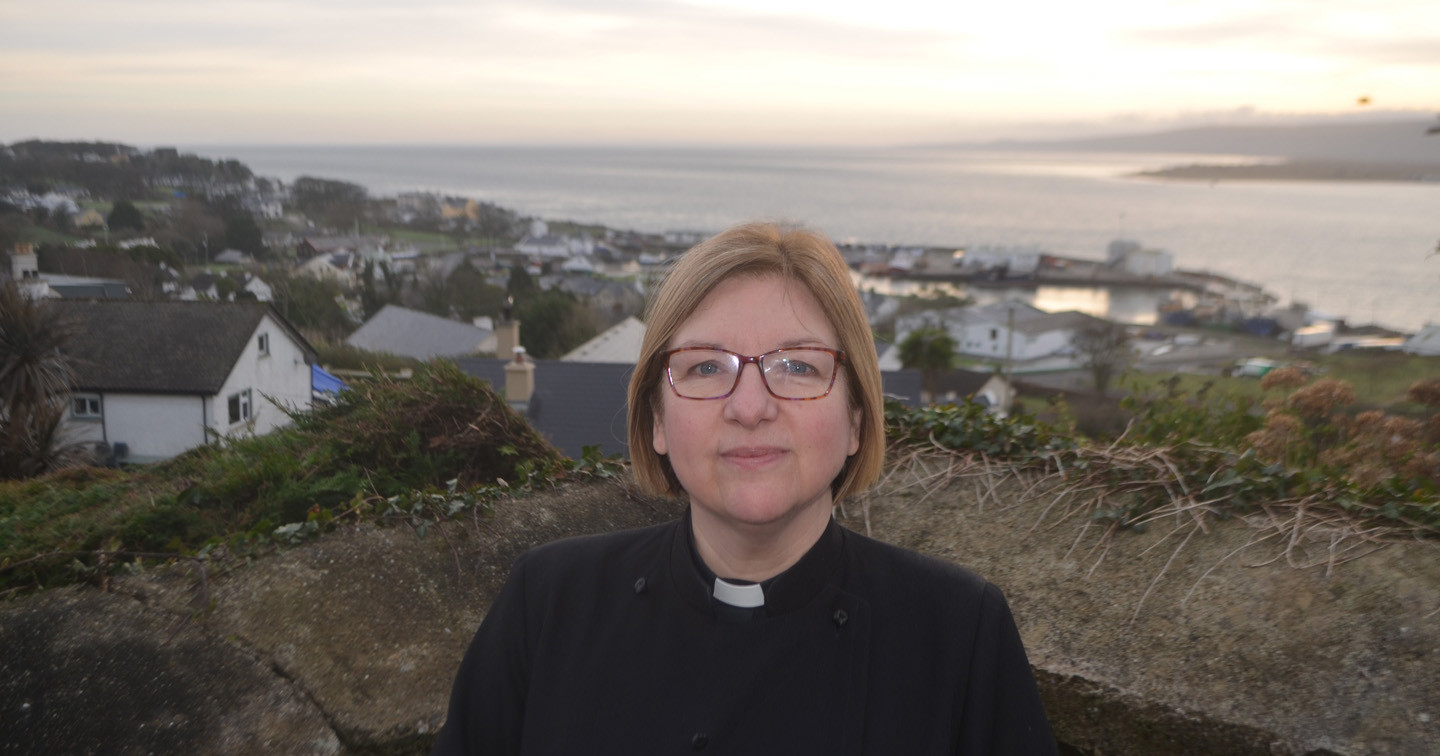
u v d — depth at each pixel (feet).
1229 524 9.19
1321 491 9.43
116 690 7.55
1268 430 11.10
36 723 7.27
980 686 3.71
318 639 8.26
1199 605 8.26
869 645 3.72
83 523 10.85
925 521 10.43
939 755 3.58
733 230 3.96
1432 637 7.26
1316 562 8.37
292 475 12.23
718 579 3.84
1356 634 7.50
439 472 12.21
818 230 4.00
